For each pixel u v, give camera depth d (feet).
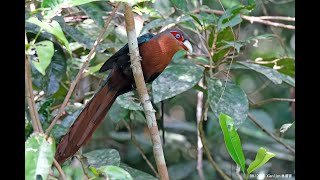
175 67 24.63
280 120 37.37
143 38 23.31
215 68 26.76
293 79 27.91
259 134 35.35
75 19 27.20
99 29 26.18
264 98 37.40
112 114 27.02
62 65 24.02
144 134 35.24
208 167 35.22
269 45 36.40
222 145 35.58
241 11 25.40
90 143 34.32
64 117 26.20
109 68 22.72
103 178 21.66
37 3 24.58
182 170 35.29
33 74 23.15
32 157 14.76
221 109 23.48
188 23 25.95
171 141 35.88
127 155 34.47
